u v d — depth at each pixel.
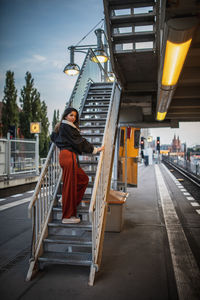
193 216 7.52
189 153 24.48
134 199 10.60
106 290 3.20
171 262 4.12
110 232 5.86
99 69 10.27
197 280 3.48
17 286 3.31
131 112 13.15
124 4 5.37
